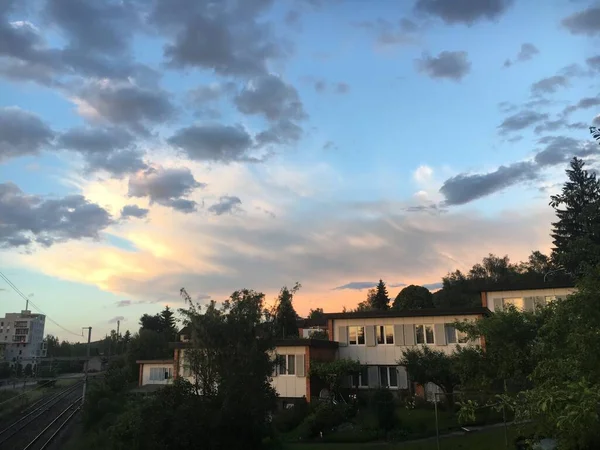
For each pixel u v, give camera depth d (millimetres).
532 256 85438
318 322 75938
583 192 48250
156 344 73625
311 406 29609
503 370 16875
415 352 29875
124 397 41500
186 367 17922
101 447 26672
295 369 33031
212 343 16797
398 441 23172
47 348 145750
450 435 22922
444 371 27375
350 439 24359
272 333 18062
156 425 16141
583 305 8773
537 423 8453
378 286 94312
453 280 96750
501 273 98562
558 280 36625
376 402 26703
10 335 132625
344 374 33250
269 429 18250
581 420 6016
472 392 18688
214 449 15633
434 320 34781
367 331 36562
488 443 19172
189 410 15922
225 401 15914
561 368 8586
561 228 50656
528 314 17656
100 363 115188
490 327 17500
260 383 16828
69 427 38344
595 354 7992
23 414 45781
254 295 18156
